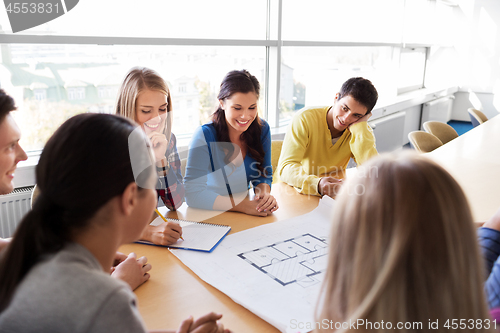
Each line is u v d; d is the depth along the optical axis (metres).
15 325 0.50
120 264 0.93
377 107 4.52
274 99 3.38
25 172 2.05
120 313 0.50
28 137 2.13
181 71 2.67
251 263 1.00
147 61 2.50
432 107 6.20
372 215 0.44
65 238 0.55
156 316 0.80
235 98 1.42
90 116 0.56
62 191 0.52
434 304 0.42
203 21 2.76
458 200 0.43
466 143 2.60
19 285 0.53
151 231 1.15
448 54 7.06
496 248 0.72
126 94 1.25
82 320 0.48
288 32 3.45
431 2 6.39
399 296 0.42
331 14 3.95
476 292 0.44
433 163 0.45
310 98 4.03
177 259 1.04
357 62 4.69
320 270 0.96
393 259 0.41
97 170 0.52
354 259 0.45
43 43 2.02
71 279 0.51
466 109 7.18
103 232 0.57
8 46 1.96
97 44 2.23
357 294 0.44
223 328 0.72
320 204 1.38
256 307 0.81
